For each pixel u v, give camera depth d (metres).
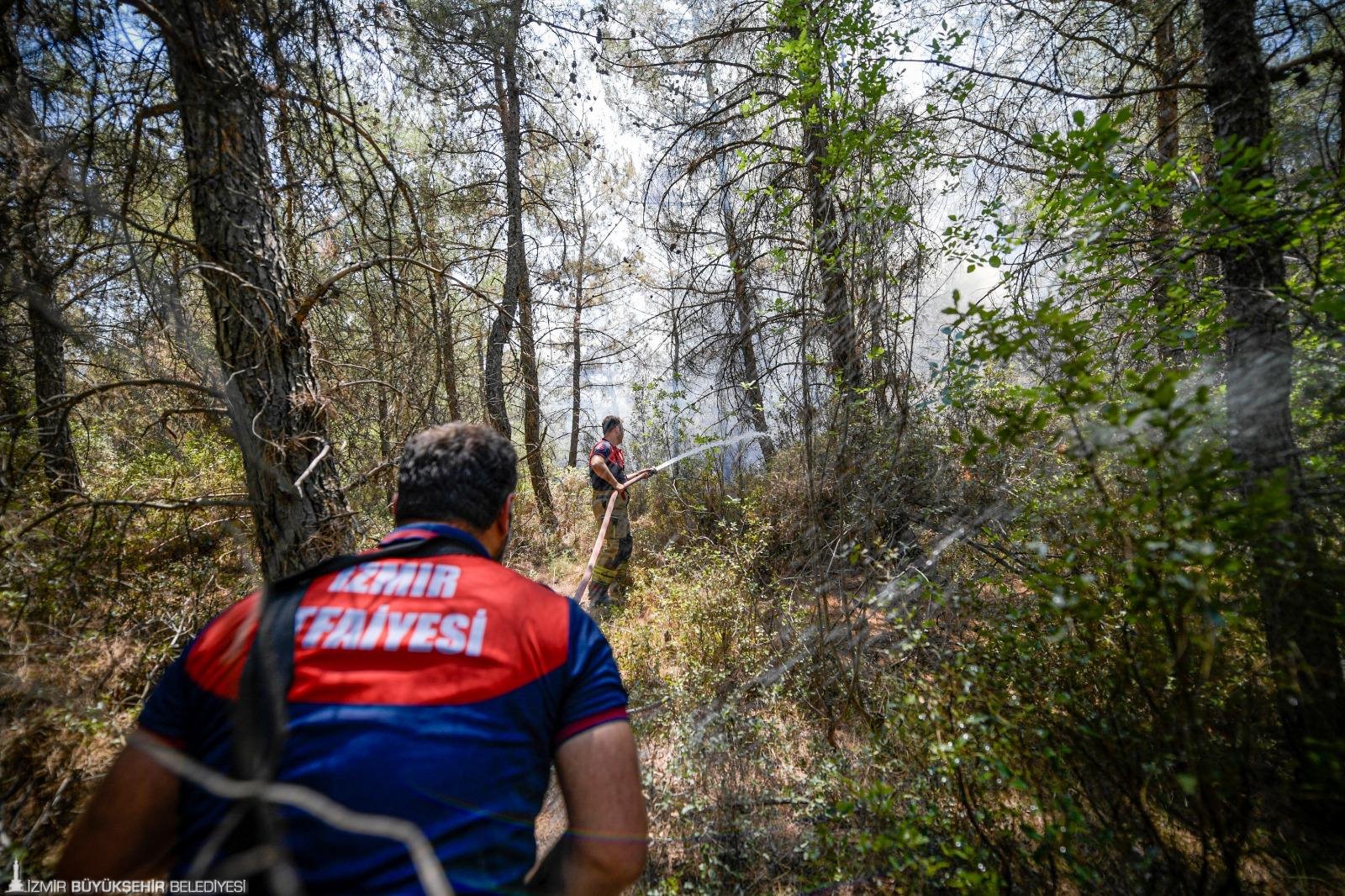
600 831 1.01
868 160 3.34
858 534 3.46
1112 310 2.76
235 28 2.53
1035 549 1.68
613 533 5.05
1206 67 2.66
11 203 2.39
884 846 1.69
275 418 2.75
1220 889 1.46
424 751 0.91
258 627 0.96
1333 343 1.88
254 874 0.84
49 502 3.07
